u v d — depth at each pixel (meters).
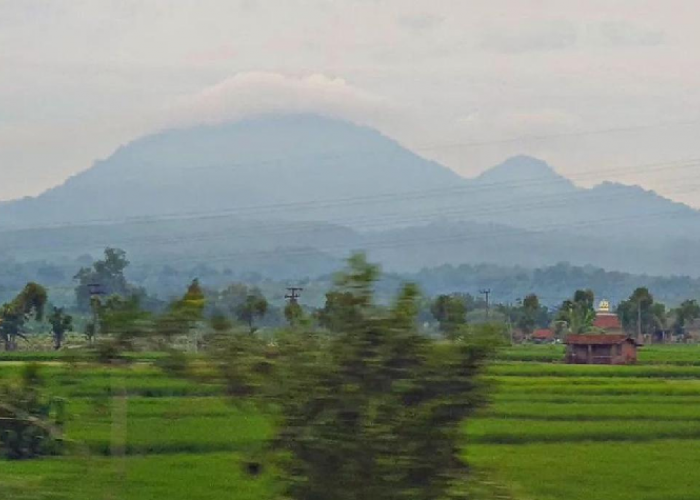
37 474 32.59
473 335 24.86
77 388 30.61
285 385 24.72
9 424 35.97
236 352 25.30
